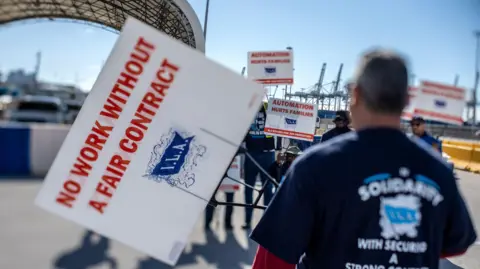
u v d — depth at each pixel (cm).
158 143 126
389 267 108
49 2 1418
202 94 125
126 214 126
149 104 126
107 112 126
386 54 119
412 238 109
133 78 125
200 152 126
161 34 125
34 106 1972
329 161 111
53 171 125
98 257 394
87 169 126
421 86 156
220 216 567
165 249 126
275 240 115
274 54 558
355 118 124
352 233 108
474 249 459
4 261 373
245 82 125
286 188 116
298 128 502
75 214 125
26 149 841
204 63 125
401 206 108
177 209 127
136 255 404
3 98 2419
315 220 113
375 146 112
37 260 380
